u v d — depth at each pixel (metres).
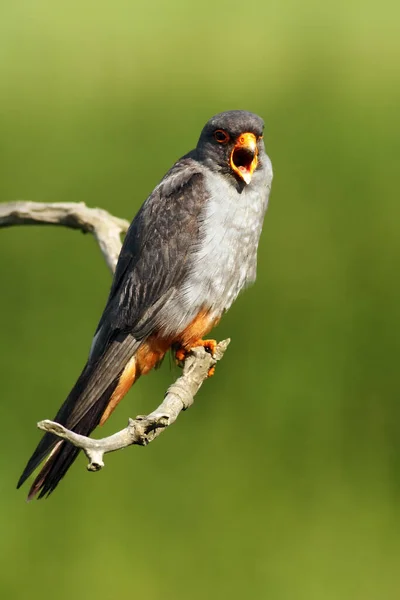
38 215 8.59
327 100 16.17
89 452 5.76
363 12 21.42
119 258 8.12
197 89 17.48
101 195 14.68
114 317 7.96
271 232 13.72
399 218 14.00
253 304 12.88
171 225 7.96
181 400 7.04
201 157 8.11
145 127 15.83
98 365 7.84
